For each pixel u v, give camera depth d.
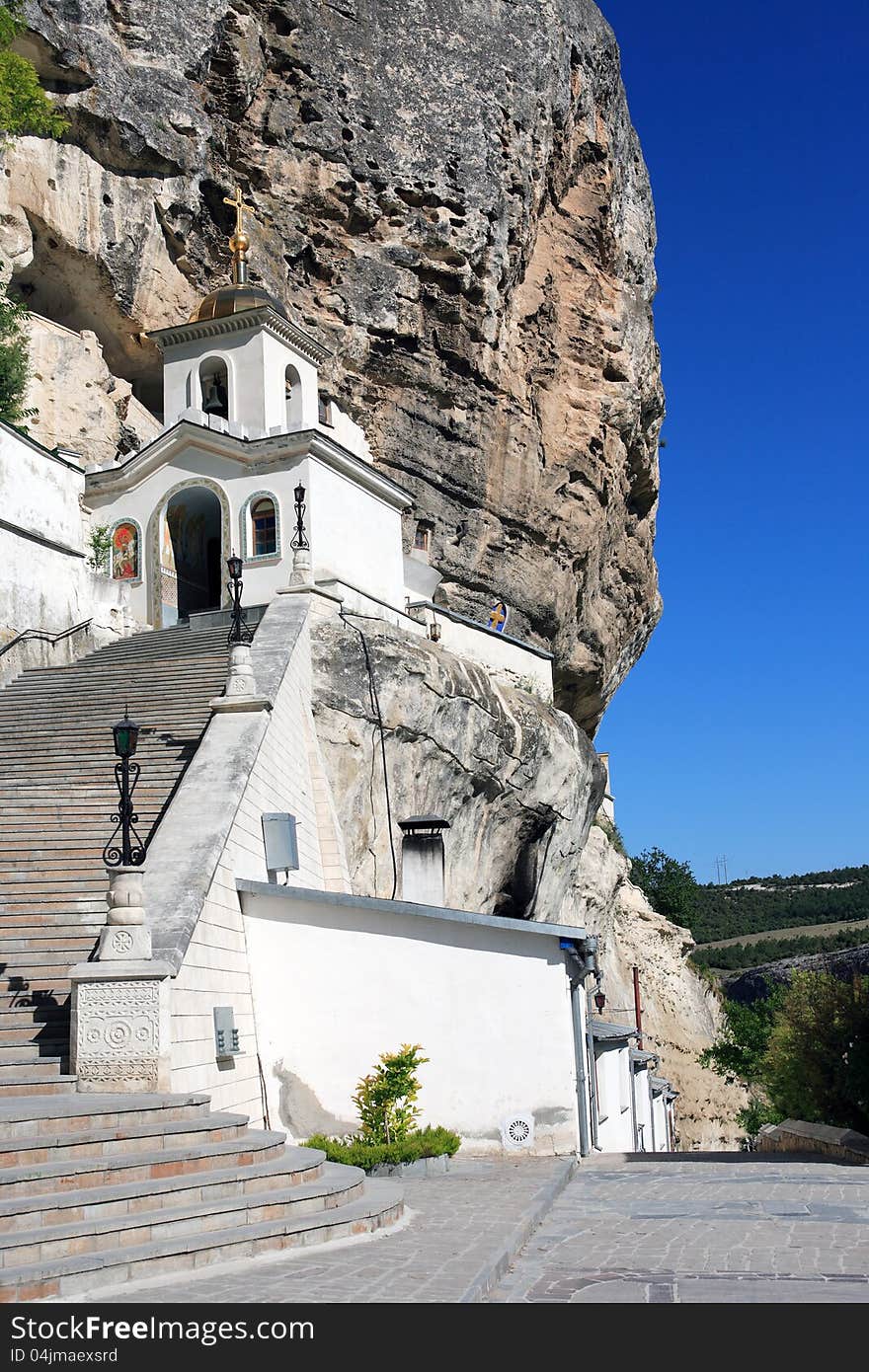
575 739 30.55
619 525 45.09
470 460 36.34
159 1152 8.48
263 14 31.92
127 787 10.97
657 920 50.00
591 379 40.66
